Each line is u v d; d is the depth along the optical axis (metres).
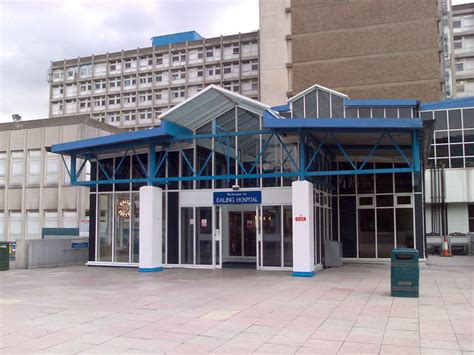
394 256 11.45
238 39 85.00
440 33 46.91
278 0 52.00
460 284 13.67
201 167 18.81
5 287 13.69
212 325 8.31
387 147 18.80
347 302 10.59
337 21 49.50
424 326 8.17
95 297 11.57
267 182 17.88
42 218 34.31
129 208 19.80
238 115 18.22
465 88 64.25
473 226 31.73
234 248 21.30
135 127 91.69
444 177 30.77
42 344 7.12
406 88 46.44
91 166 20.73
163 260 18.91
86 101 96.62
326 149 19.44
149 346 6.98
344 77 48.53
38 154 35.00
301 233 15.59
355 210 21.45
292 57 50.62
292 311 9.56
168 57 90.38
